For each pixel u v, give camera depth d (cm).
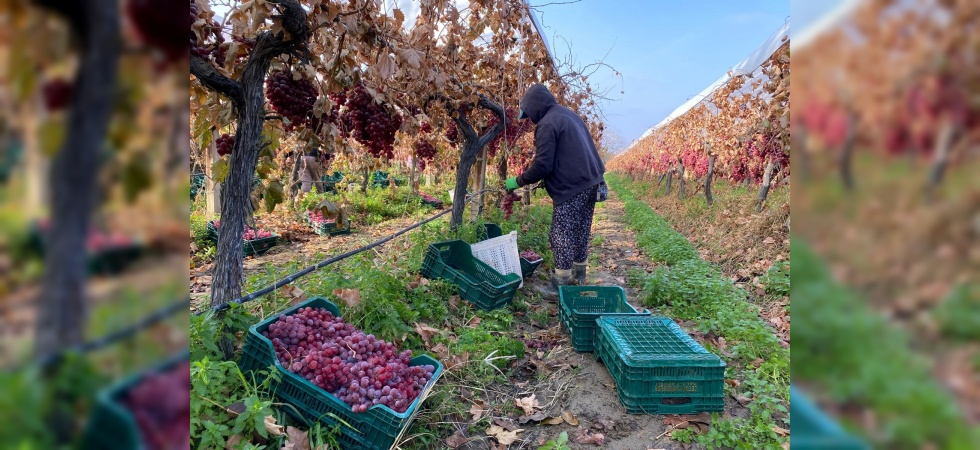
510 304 429
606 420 270
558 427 265
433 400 264
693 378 272
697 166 1291
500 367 320
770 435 249
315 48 354
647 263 666
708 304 439
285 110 270
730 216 859
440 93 493
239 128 252
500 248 461
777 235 638
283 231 770
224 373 230
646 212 1094
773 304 469
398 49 335
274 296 304
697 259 601
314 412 221
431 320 361
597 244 789
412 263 437
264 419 202
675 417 271
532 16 550
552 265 584
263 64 247
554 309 437
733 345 359
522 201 999
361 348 246
